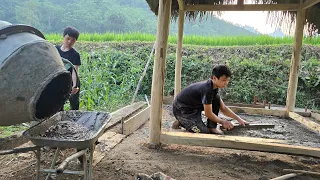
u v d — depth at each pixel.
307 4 4.86
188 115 3.83
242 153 3.47
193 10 5.62
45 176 2.59
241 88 7.58
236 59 8.36
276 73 7.77
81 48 9.45
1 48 1.99
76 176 2.62
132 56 8.53
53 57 2.16
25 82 1.96
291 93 5.45
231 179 2.70
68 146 1.91
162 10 3.31
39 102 2.23
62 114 2.68
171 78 8.09
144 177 2.32
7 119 2.06
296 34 5.25
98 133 2.08
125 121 4.11
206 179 2.68
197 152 3.43
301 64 7.80
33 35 2.24
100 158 3.05
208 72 8.06
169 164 3.00
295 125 4.87
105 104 6.16
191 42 9.84
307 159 3.31
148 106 5.54
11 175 2.61
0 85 1.91
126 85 7.49
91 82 6.34
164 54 3.38
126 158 3.12
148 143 3.52
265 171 2.92
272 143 3.20
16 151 1.94
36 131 2.10
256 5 5.32
